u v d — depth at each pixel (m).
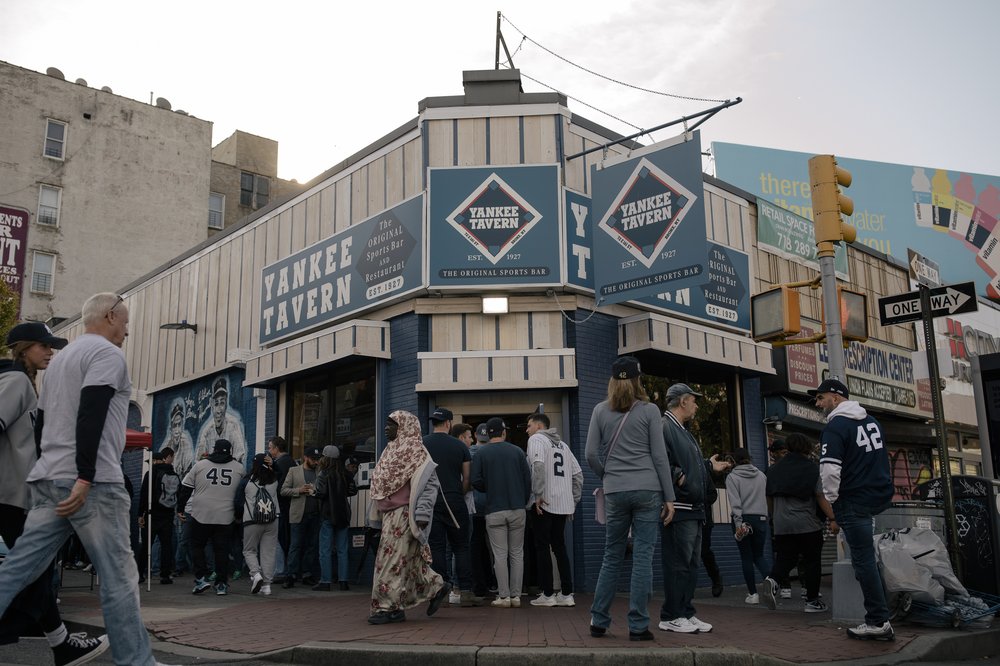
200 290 16.09
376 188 12.01
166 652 5.81
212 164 37.00
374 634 6.14
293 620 7.16
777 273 14.40
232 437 14.44
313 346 11.72
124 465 17.55
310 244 13.05
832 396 6.70
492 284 10.57
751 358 12.50
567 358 10.45
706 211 13.05
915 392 16.58
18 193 30.95
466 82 11.34
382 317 11.44
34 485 3.93
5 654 5.46
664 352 11.09
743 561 9.05
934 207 35.25
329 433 12.18
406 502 6.91
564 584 8.25
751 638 6.23
